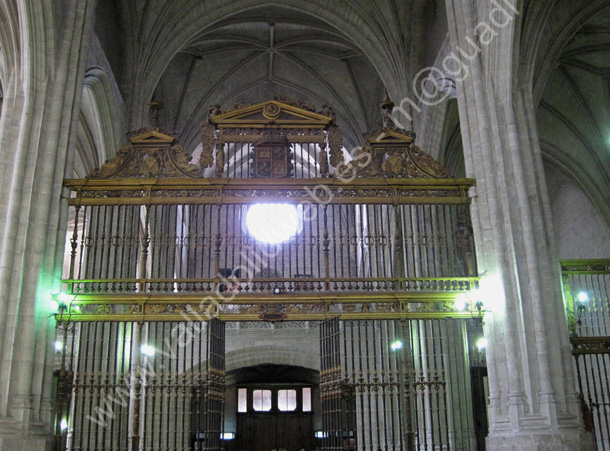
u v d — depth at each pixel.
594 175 24.27
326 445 13.16
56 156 14.32
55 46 14.97
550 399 12.71
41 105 14.43
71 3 15.54
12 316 12.85
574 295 22.31
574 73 23.05
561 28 17.91
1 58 16.20
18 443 12.01
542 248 13.95
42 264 13.46
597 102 23.47
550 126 24.64
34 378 12.88
